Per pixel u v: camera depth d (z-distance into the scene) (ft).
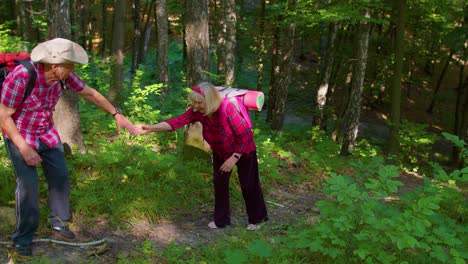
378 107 79.66
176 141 23.02
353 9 33.24
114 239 13.10
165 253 12.48
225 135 13.71
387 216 11.40
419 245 10.02
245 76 74.13
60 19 16.55
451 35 43.11
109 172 16.75
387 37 71.92
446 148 67.72
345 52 59.72
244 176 14.48
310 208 18.38
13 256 10.91
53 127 11.49
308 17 33.71
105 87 30.58
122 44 30.53
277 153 25.66
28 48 41.39
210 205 16.87
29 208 10.82
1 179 14.10
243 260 10.71
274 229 15.31
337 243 10.43
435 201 10.84
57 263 11.07
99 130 23.53
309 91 77.30
